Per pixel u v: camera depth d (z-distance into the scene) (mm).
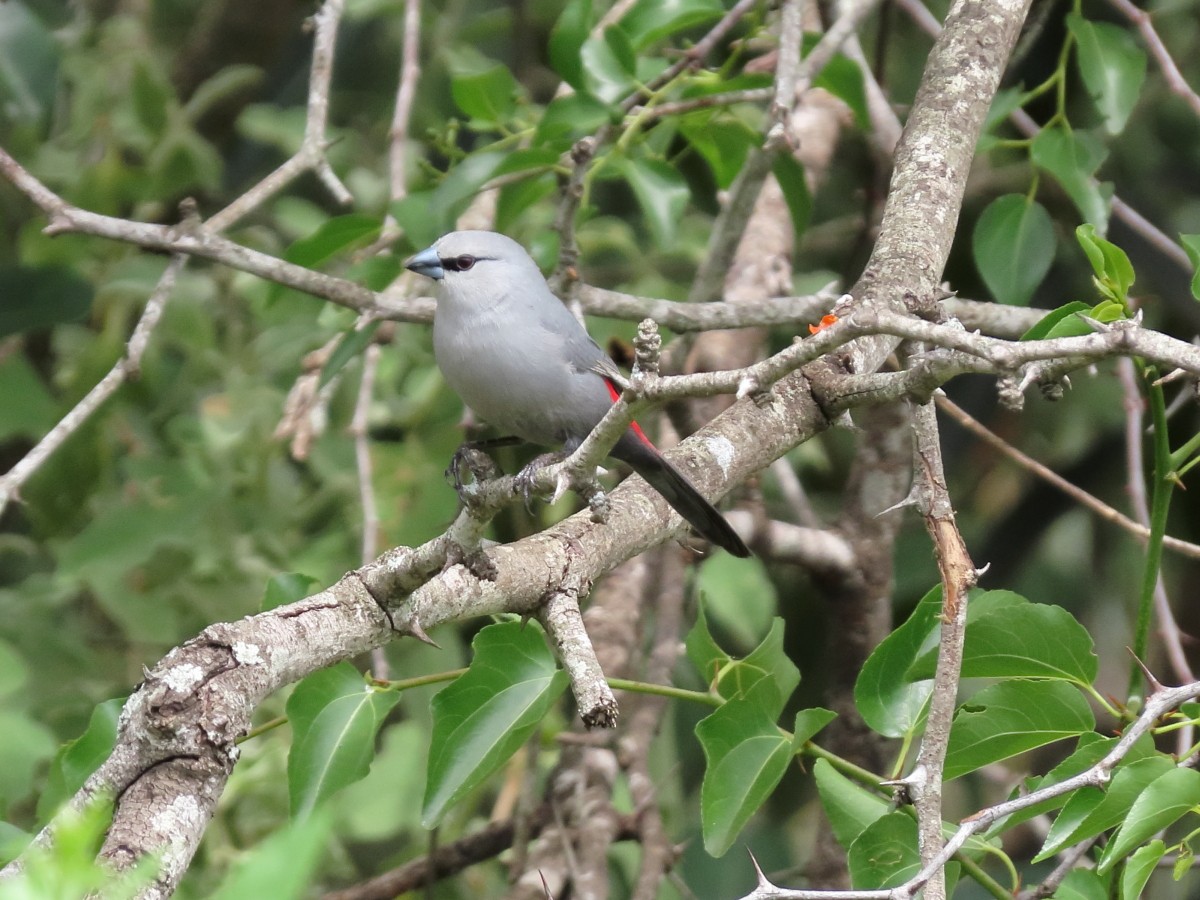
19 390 10828
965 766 6277
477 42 14297
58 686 10258
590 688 5359
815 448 12180
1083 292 12180
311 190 14453
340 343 8797
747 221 9453
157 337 11359
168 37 14977
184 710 4766
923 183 7922
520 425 8016
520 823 9039
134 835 4508
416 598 5539
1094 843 7445
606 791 9164
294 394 9539
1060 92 8898
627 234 12391
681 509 6742
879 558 10422
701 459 6828
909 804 5777
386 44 14164
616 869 11281
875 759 10188
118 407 11234
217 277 12234
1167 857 7059
